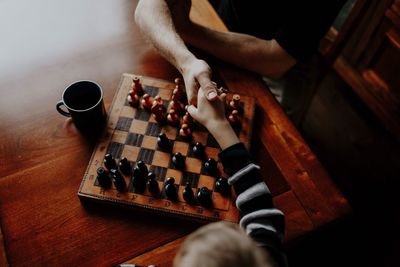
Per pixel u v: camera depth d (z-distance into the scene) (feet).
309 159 3.73
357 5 4.64
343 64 7.70
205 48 4.46
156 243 3.19
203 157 3.60
